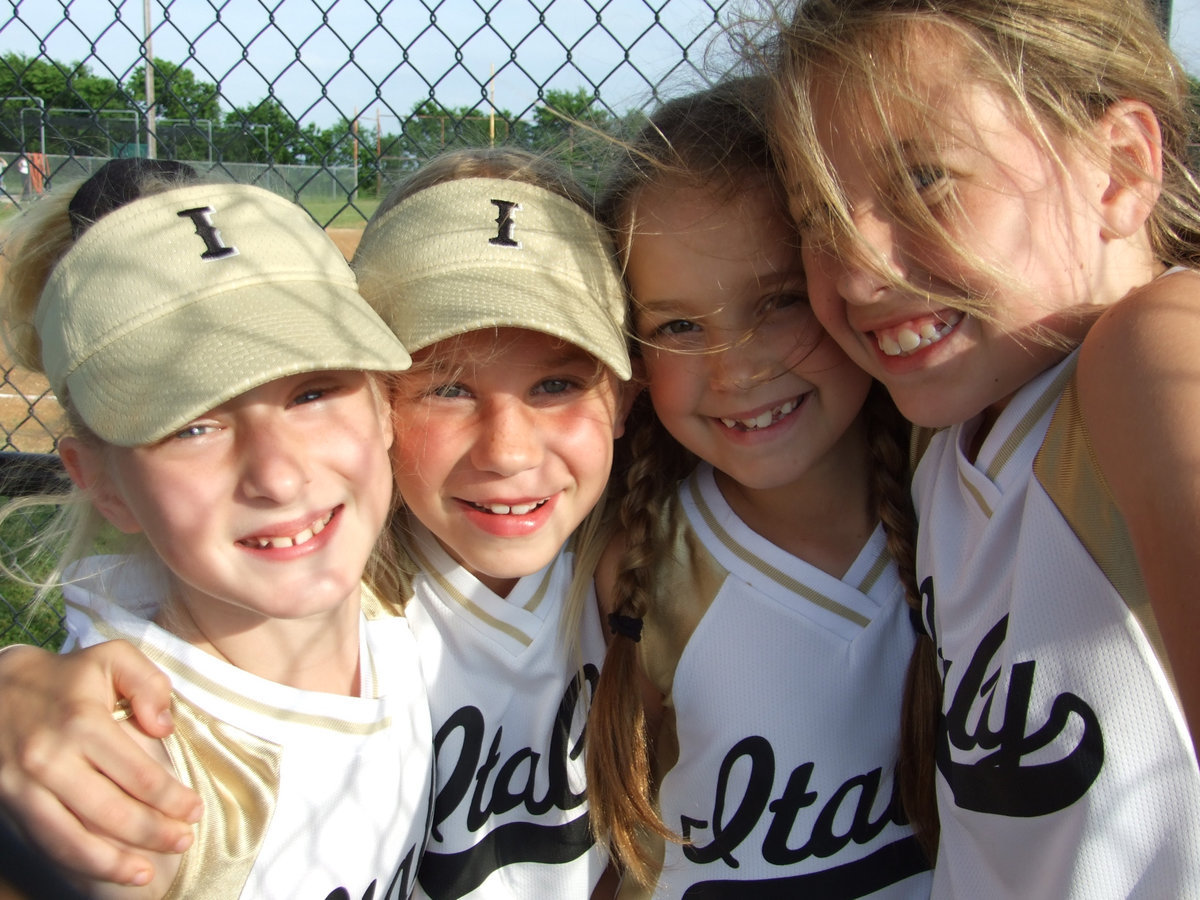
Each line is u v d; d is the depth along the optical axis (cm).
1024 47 121
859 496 167
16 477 221
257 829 127
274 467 118
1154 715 111
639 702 163
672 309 149
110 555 141
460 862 158
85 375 118
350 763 138
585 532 171
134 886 104
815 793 159
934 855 161
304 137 312
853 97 125
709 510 170
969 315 126
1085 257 124
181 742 125
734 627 164
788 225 144
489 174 157
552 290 144
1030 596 120
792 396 152
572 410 148
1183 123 142
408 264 146
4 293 141
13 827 101
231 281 122
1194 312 103
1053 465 120
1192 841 110
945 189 121
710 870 163
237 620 133
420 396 144
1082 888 115
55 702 105
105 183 136
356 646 147
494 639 158
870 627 161
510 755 161
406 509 162
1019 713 121
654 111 166
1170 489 91
